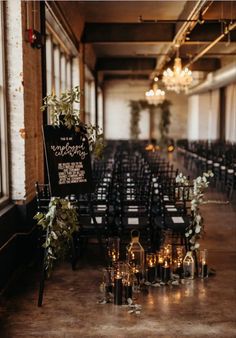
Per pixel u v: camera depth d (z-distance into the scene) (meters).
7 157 5.68
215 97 22.11
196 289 5.01
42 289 4.59
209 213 9.16
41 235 6.01
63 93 4.90
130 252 5.30
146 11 11.05
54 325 4.15
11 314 4.39
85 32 12.41
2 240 5.07
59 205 4.77
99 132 5.23
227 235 7.37
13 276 5.49
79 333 3.99
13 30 5.52
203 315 4.34
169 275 5.19
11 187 5.78
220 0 9.30
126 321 4.21
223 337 3.91
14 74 5.59
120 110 25.81
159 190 6.53
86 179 4.99
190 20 8.74
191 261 5.38
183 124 25.98
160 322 4.19
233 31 11.72
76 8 10.04
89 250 6.52
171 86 13.48
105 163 11.95
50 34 9.14
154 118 25.73
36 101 6.48
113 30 12.35
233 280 5.30
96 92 18.94
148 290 4.97
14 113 5.67
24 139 5.71
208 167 13.69
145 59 19.14
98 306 4.57
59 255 4.92
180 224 5.76
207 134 23.53
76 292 4.95
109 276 4.92
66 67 11.73
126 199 7.20
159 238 6.44
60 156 4.83
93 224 5.89
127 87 25.64
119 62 19.09
